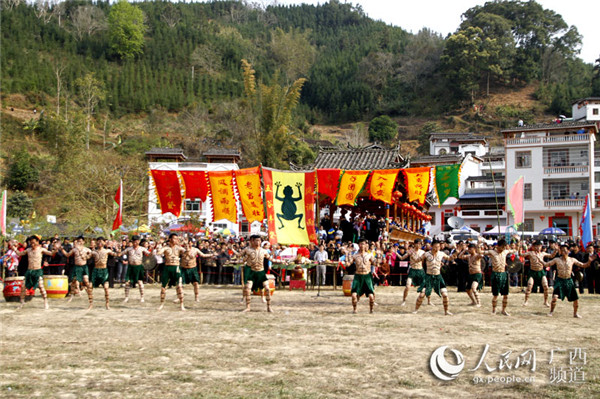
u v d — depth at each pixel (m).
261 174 19.56
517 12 115.12
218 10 154.75
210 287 21.70
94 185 34.50
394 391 6.65
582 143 48.69
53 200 52.66
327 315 13.11
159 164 50.44
